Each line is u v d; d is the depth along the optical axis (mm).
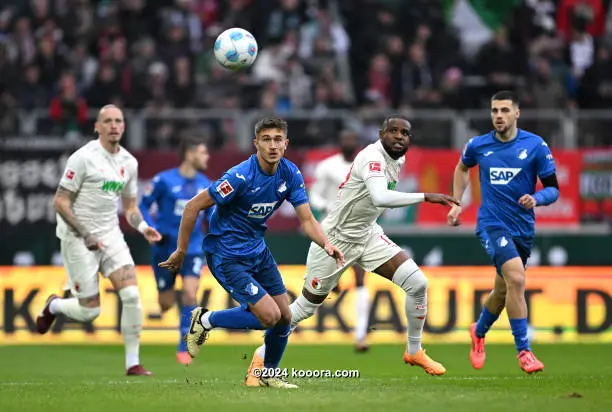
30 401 25094
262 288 28328
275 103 63906
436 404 23734
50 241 54719
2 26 69250
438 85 68000
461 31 77250
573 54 73250
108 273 35688
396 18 71438
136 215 36500
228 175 27562
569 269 51219
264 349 29625
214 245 28469
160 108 63438
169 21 68500
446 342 49938
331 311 49906
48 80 65812
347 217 32031
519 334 31469
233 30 32844
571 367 39500
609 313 50781
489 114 57938
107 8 70375
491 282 50844
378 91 67000
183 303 40781
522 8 71125
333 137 58844
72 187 34656
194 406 23672
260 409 23047
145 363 41031
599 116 58562
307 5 71250
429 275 50750
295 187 28328
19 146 54594
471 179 56750
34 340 49406
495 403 23906
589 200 57250
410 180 56688
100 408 23609
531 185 32656
